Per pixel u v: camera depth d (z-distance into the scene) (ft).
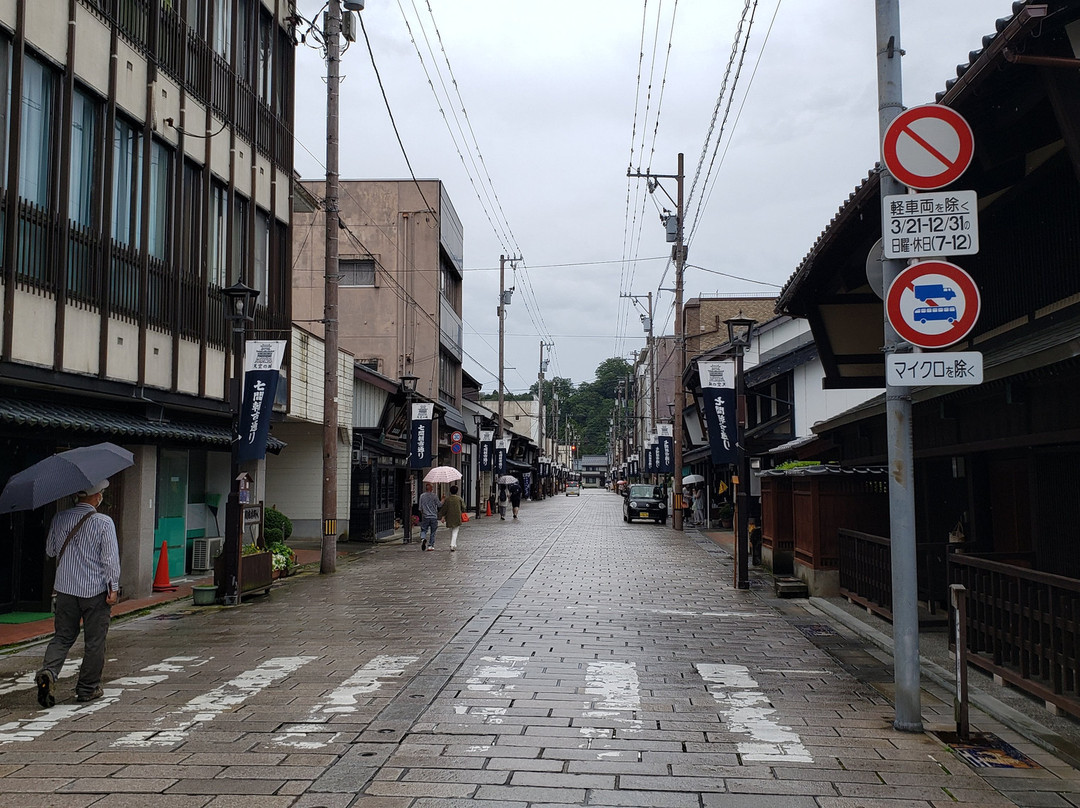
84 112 38.19
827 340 41.81
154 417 44.11
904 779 17.16
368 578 52.70
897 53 21.08
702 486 119.14
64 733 20.16
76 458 23.84
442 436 126.21
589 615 38.19
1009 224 31.32
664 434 123.85
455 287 141.28
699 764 17.99
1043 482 28.30
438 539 87.15
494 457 144.66
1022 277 30.40
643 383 252.42
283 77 61.57
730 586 49.93
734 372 51.98
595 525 115.96
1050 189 28.30
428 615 37.91
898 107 21.01
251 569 43.47
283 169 61.21
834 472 44.68
